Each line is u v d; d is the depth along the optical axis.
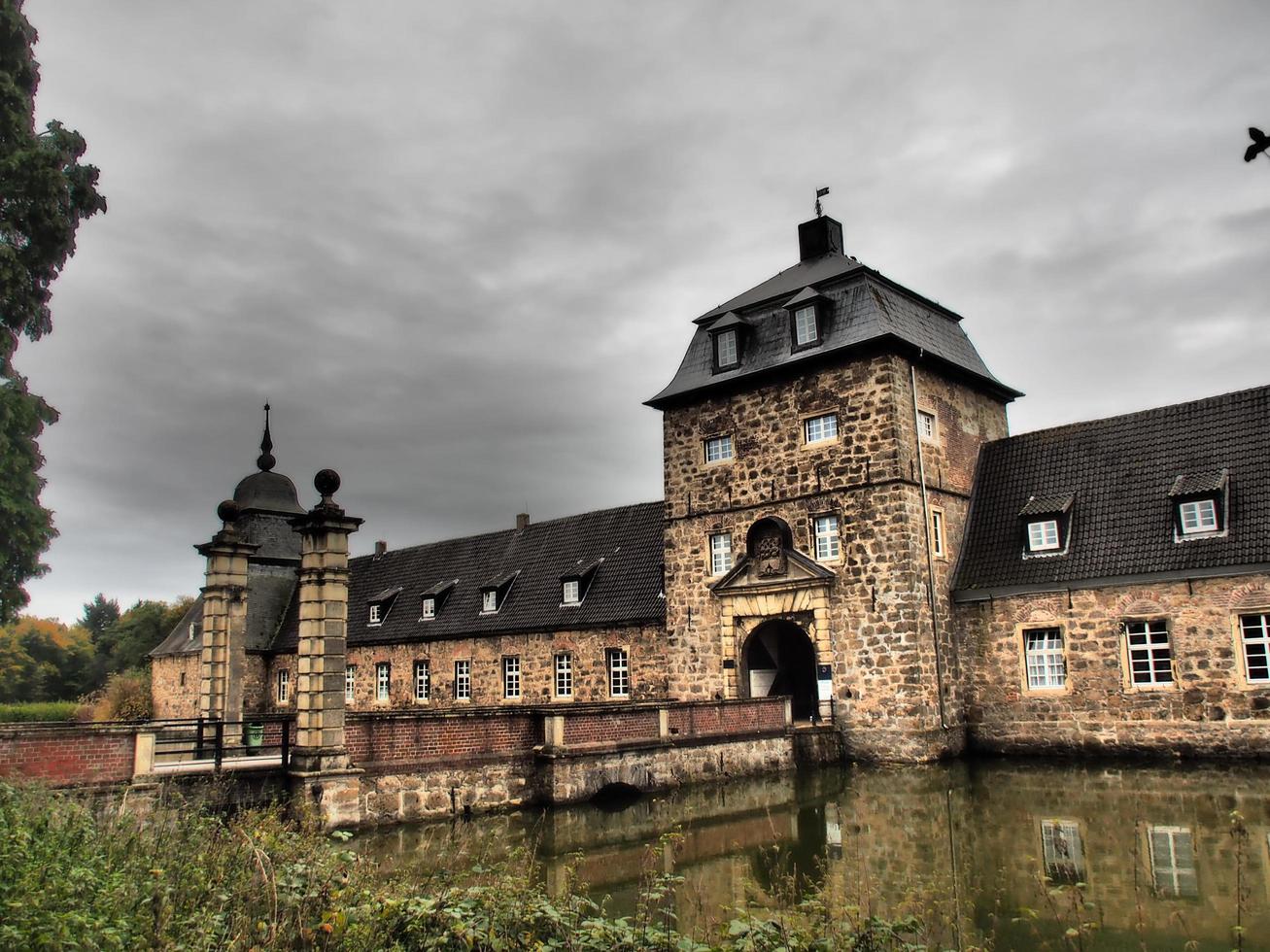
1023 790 17.56
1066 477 24.50
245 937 6.86
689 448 27.91
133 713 50.06
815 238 28.25
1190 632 20.80
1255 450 21.55
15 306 18.06
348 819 14.73
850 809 16.06
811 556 24.94
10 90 18.11
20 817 8.79
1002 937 8.79
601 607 30.80
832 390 25.02
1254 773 18.34
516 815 16.03
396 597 39.81
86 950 6.07
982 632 23.89
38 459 18.84
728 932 7.28
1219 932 8.80
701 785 19.30
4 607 18.00
